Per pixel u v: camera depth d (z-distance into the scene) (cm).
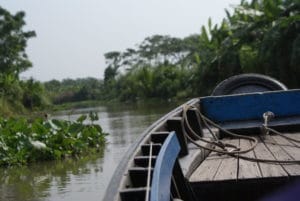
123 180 261
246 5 2552
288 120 544
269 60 2222
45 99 4844
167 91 5034
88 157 1083
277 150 435
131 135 1448
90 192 725
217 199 339
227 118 570
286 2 2330
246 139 502
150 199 203
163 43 8456
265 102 563
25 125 1145
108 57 9300
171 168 267
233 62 2447
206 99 575
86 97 8850
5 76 4091
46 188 780
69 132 1196
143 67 5997
